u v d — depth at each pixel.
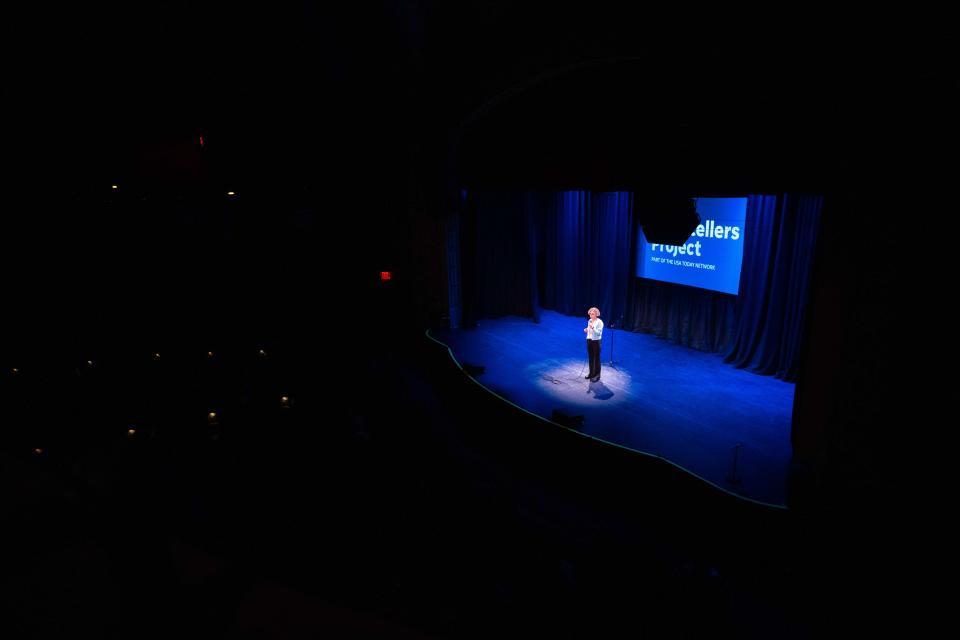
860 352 6.55
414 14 11.16
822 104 6.67
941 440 6.04
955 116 5.65
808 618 6.23
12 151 10.07
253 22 10.43
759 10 7.14
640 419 9.52
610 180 10.02
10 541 0.98
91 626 1.19
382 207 15.20
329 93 13.34
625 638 4.63
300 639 1.17
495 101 11.60
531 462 9.73
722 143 8.00
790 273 10.83
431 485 6.48
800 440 7.23
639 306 14.53
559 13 9.42
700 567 5.97
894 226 6.15
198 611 1.14
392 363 13.34
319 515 5.43
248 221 14.49
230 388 8.71
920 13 5.73
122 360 9.57
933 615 5.68
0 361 9.67
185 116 11.77
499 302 16.62
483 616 4.40
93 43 9.13
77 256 11.59
